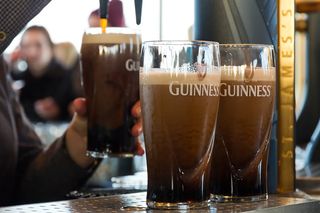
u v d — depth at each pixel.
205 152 0.60
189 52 0.58
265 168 0.67
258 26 0.75
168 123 0.59
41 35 2.87
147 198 0.62
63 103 2.92
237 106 0.65
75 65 2.88
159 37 0.94
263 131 0.66
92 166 1.15
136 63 0.84
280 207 0.63
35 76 2.90
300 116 1.72
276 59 0.77
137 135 0.85
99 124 0.84
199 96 0.59
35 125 2.63
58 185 1.15
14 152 1.24
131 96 0.84
